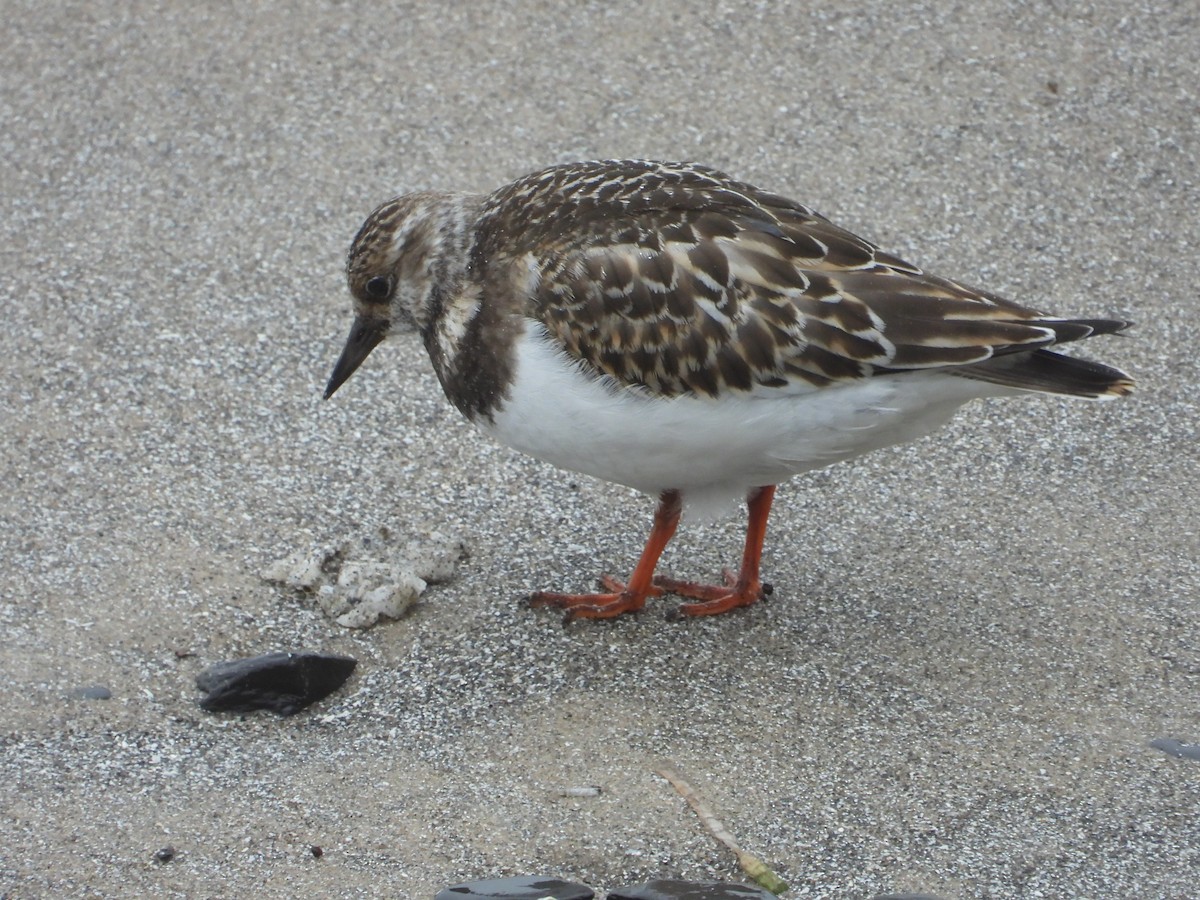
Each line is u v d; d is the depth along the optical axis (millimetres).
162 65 16344
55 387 12578
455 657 10188
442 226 10359
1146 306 13375
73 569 10820
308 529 11281
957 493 11688
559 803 8836
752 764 9141
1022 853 8391
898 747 9266
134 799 8930
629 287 9438
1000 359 9344
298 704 9766
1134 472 11820
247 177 14953
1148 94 15594
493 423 10133
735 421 9508
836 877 8250
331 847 8531
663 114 15477
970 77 15828
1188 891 8094
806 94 15695
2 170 15055
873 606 10602
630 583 10516
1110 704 9617
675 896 7980
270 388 12680
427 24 16781
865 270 9477
